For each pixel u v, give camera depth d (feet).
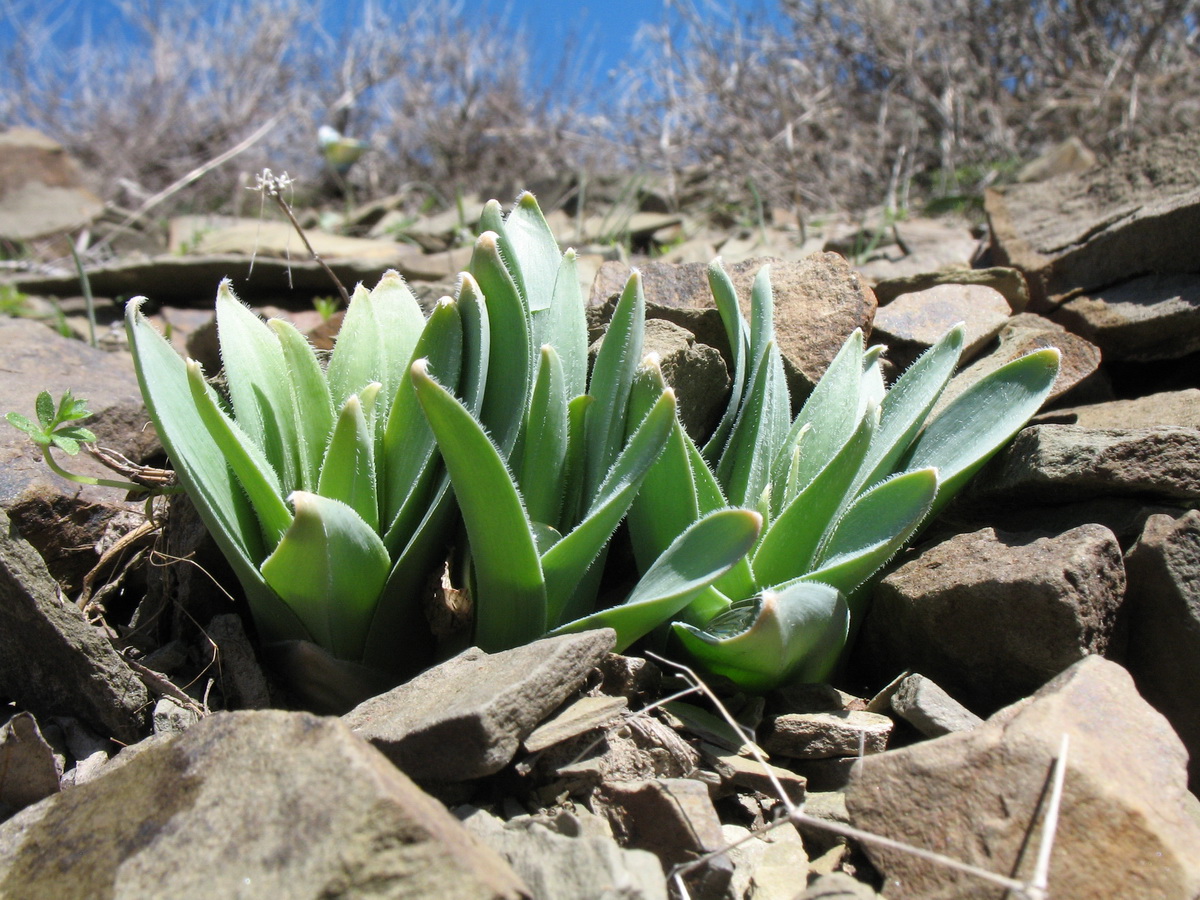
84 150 5.07
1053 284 1.63
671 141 3.46
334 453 0.90
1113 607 0.96
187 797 0.72
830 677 1.06
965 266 1.84
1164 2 3.17
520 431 0.97
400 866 0.63
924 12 3.46
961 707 0.91
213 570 1.05
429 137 4.59
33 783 0.86
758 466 1.03
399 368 1.04
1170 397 1.22
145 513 1.07
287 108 5.05
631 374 0.97
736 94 3.33
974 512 1.15
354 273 2.25
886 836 0.78
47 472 1.14
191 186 4.56
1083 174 1.79
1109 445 1.02
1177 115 3.01
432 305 1.56
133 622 1.09
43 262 3.09
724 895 0.76
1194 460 1.02
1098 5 3.38
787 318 1.35
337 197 4.77
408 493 0.93
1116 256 1.55
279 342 0.99
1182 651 0.95
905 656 1.05
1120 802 0.73
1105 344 1.51
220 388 1.16
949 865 0.68
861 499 0.96
